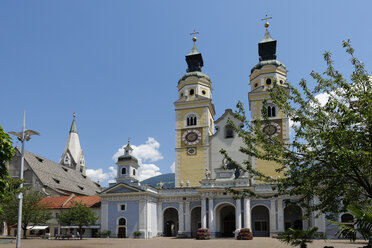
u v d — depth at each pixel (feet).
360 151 55.06
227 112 263.90
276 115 251.19
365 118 59.72
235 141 255.70
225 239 201.16
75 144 495.00
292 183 68.44
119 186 236.84
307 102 67.77
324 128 64.44
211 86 289.94
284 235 70.03
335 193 67.10
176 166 262.06
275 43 274.36
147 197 230.48
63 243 165.89
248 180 217.97
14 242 172.04
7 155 66.28
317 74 68.85
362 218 50.60
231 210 242.37
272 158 69.97
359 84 65.92
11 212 205.87
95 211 250.78
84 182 401.70
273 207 218.79
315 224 204.85
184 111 272.10
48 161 362.53
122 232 230.07
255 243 160.04
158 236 238.68
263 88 258.37
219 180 223.71
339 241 172.04
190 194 237.66
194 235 240.12
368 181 67.36
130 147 271.28
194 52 293.23
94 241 184.85
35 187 305.73
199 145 261.44
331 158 60.13
